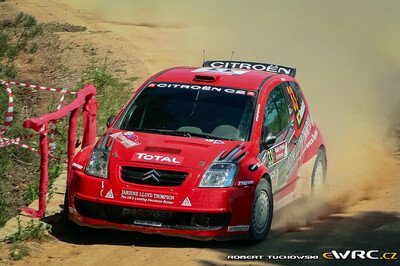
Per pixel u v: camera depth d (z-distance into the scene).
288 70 36.62
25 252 27.33
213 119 31.06
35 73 57.53
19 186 35.97
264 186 29.58
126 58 64.50
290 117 33.97
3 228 30.05
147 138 30.16
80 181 28.88
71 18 81.31
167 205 27.80
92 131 35.84
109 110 49.31
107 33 75.06
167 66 64.69
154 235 30.05
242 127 30.83
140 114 31.62
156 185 28.17
